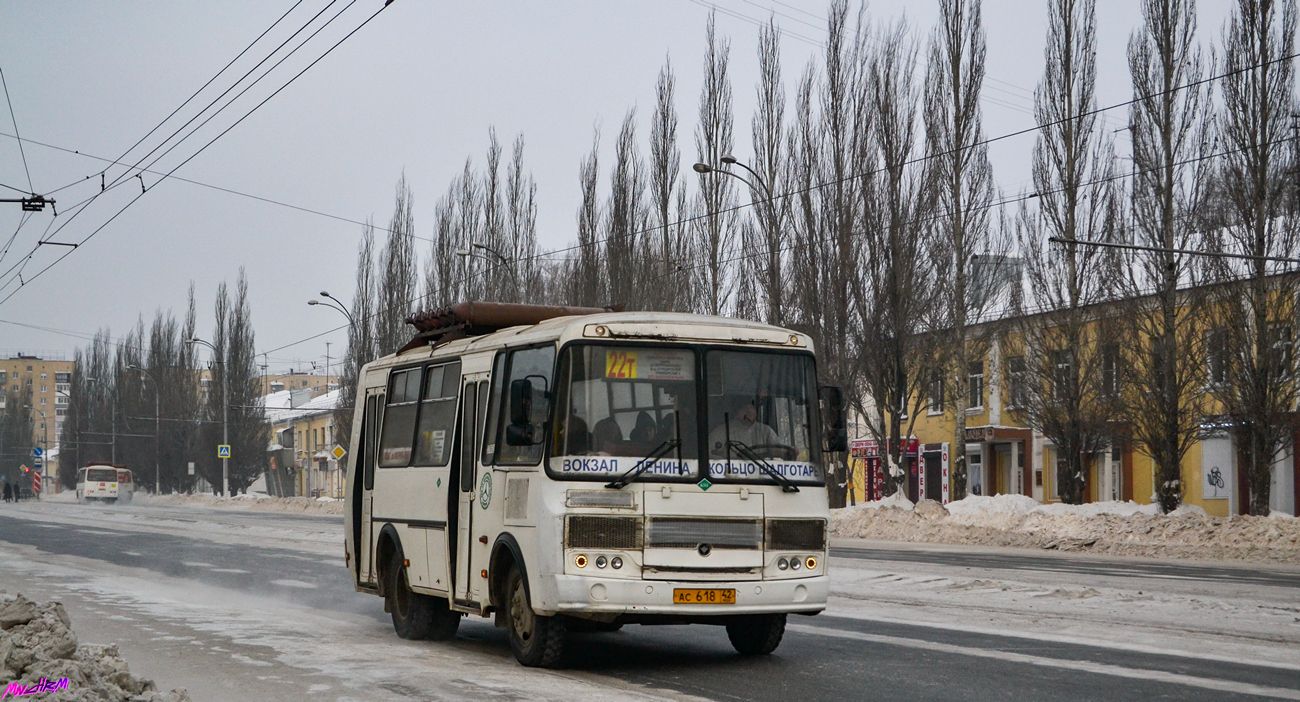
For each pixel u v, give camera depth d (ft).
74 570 71.51
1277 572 71.82
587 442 33.06
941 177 122.01
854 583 60.39
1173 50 106.93
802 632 42.27
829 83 122.52
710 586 32.94
